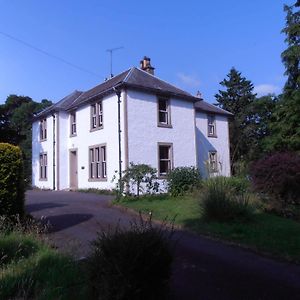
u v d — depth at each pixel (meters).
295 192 14.14
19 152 10.29
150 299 5.30
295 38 29.47
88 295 5.43
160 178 24.20
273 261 8.21
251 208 12.36
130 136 23.47
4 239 7.95
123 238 5.39
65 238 9.63
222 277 7.12
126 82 23.61
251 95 51.41
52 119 30.33
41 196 21.12
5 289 5.88
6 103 43.88
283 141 28.47
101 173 25.28
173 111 26.12
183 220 12.02
